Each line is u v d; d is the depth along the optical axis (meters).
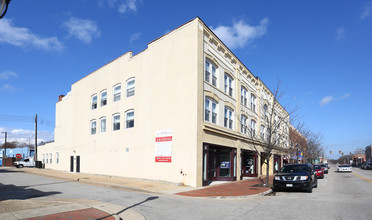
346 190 15.97
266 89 32.75
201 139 17.17
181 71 18.20
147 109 20.31
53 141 36.62
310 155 45.16
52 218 7.35
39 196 12.09
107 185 17.19
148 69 20.73
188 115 17.31
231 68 23.03
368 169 61.50
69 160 29.92
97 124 25.98
